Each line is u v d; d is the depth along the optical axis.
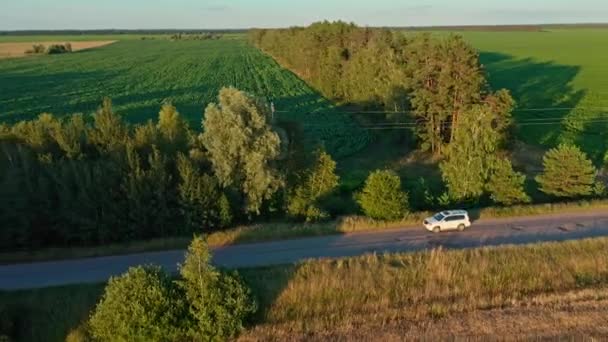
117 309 27.61
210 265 29.81
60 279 32.97
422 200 47.19
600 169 57.81
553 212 44.50
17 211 37.38
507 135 63.19
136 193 38.78
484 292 32.69
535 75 131.38
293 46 154.88
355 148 70.44
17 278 33.12
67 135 42.66
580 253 35.53
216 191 40.69
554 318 29.75
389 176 42.56
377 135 76.44
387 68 79.19
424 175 58.44
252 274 33.06
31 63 185.50
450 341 27.88
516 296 32.28
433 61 65.06
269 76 142.88
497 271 33.97
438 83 64.44
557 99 99.31
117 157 39.72
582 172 46.91
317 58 120.19
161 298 27.89
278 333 29.14
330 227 40.38
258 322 30.16
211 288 28.58
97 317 27.98
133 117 89.81
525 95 104.06
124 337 27.44
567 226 41.34
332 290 32.06
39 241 38.59
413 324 29.77
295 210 42.59
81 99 108.75
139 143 42.50
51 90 121.88
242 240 38.66
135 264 35.12
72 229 38.38
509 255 35.19
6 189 37.25
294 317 30.55
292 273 33.06
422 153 67.50
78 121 44.44
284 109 95.81
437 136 65.88
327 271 33.19
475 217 43.28
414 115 68.12
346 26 116.44
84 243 38.62
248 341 28.61
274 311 30.83
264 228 39.75
